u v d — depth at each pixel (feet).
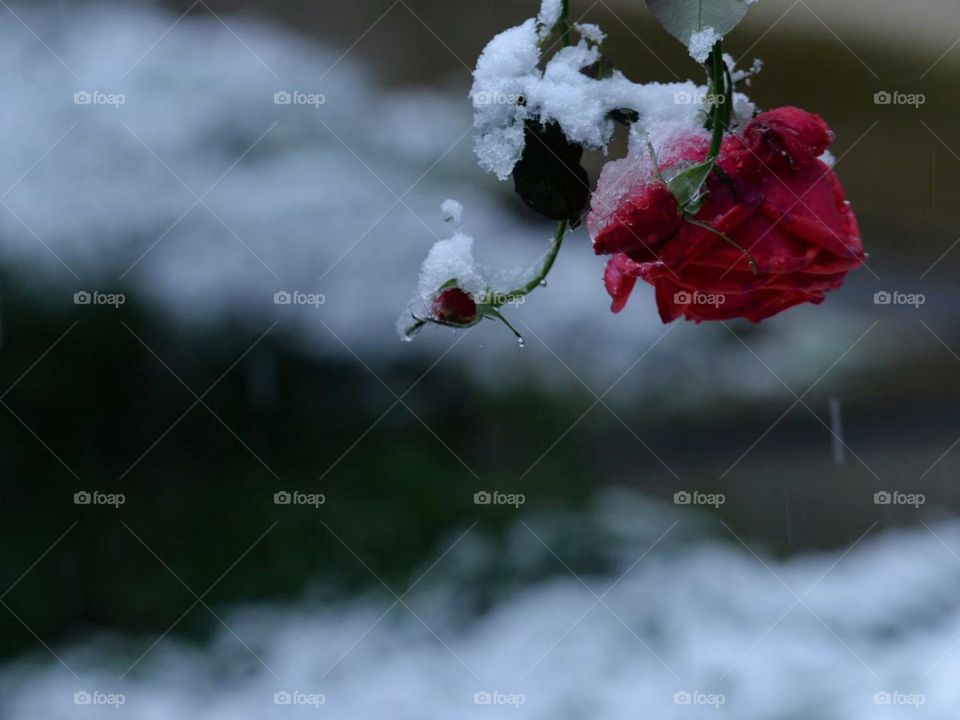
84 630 8.79
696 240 3.56
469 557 9.53
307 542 9.49
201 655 8.62
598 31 3.66
